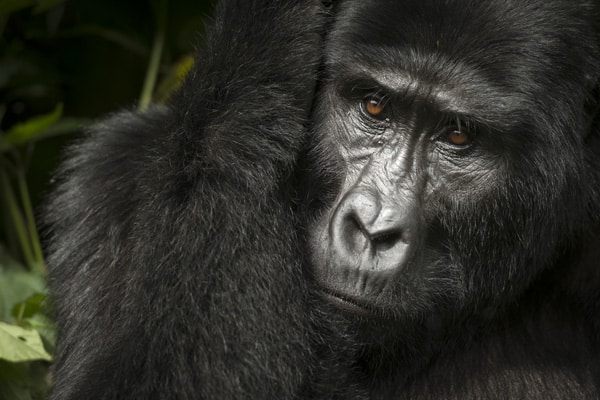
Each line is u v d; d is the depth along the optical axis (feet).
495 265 40.29
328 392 38.42
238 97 38.96
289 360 37.52
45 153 64.44
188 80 40.47
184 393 36.52
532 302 42.42
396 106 38.22
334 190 39.14
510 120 37.65
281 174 39.09
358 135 38.88
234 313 37.22
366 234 36.47
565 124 39.06
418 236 37.60
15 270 54.90
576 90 39.32
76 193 43.34
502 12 37.42
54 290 43.24
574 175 39.86
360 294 36.40
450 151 38.68
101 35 67.26
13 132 54.03
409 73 37.65
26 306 45.98
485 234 39.60
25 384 44.42
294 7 39.34
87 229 41.50
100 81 67.92
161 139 40.55
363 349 40.34
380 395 41.24
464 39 37.22
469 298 40.52
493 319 41.60
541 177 38.99
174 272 37.65
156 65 62.95
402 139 38.47
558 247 41.47
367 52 38.01
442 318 40.55
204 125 39.14
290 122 39.06
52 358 44.32
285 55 39.14
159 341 36.96
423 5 37.42
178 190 38.70
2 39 65.31
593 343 42.57
